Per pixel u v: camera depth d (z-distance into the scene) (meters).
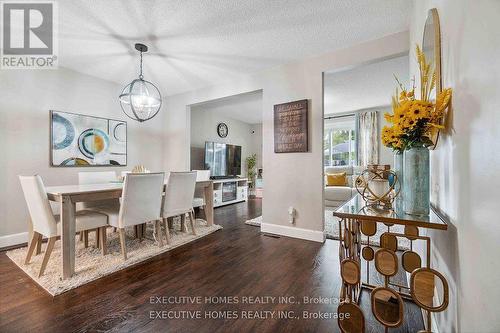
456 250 0.87
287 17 2.15
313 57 2.93
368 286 1.76
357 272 1.13
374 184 1.34
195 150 5.52
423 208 1.13
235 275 1.97
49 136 3.07
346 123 6.44
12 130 2.79
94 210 2.49
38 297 1.63
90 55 2.85
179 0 1.91
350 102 5.27
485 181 0.62
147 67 3.23
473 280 0.70
